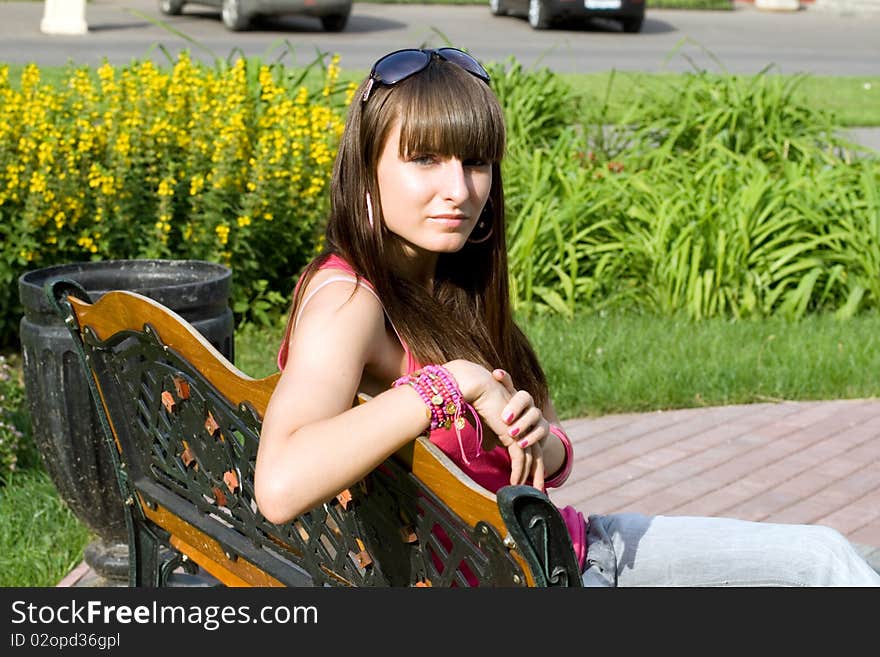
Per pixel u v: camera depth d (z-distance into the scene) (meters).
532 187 8.47
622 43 24.91
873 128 14.55
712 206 8.18
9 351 7.02
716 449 5.65
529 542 1.99
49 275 4.01
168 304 3.74
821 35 28.69
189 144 7.35
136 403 3.00
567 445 2.79
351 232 2.45
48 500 4.82
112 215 7.03
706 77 11.39
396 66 2.43
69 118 7.51
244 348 6.94
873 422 6.03
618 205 8.43
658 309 7.86
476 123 2.41
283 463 2.12
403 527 2.35
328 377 2.24
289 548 2.74
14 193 6.80
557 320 7.57
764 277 7.90
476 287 2.83
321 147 7.53
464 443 2.38
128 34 22.97
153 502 3.13
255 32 23.91
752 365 6.59
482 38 24.70
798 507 5.04
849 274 8.14
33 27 23.53
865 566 2.76
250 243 7.33
